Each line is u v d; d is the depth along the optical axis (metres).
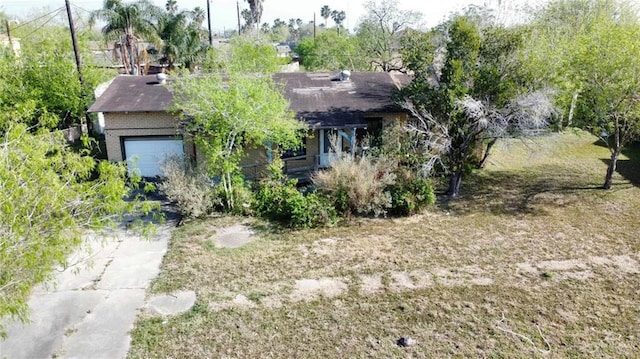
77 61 20.48
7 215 4.89
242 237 11.98
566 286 9.43
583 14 23.95
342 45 36.34
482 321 8.26
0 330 6.35
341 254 10.96
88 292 9.17
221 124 13.20
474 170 18.19
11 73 18.86
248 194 14.05
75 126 22.52
